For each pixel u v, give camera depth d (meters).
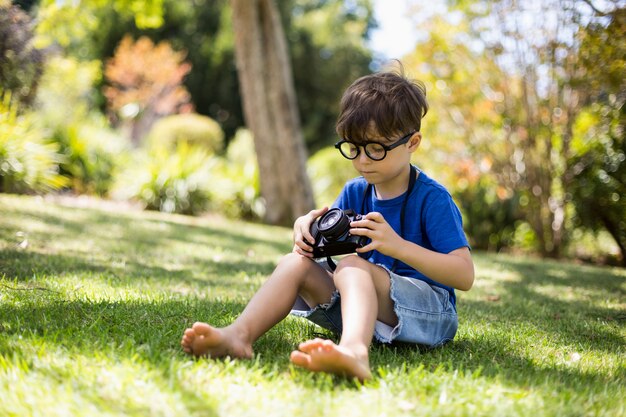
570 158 7.87
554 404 1.58
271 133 9.95
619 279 5.11
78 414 1.38
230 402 1.49
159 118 20.05
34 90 7.64
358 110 2.02
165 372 1.63
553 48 7.05
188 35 23.70
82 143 9.86
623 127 7.14
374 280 1.99
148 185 9.82
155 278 3.45
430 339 2.10
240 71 10.02
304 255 2.04
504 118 8.58
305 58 25.59
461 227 2.15
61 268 3.39
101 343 1.87
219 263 4.52
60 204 7.39
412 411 1.49
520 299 3.75
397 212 2.18
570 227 8.27
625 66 4.79
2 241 4.20
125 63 19.09
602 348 2.42
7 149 7.41
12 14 6.78
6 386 1.50
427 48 9.26
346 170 12.47
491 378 1.78
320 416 1.44
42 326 2.07
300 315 2.10
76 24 10.53
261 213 10.20
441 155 9.75
